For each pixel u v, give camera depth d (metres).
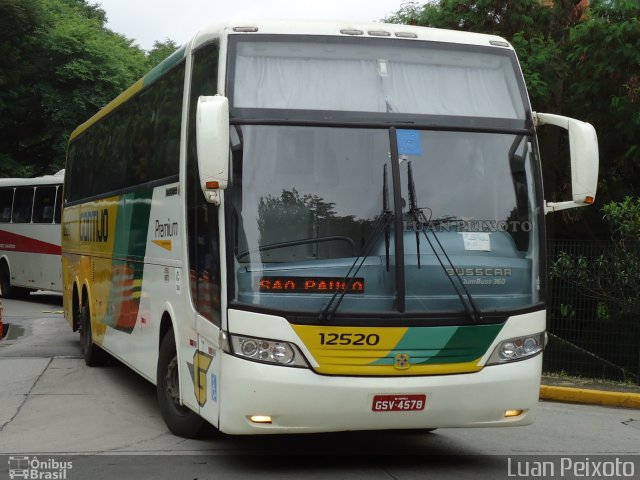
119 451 7.73
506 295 7.00
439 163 7.06
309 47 7.24
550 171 17.75
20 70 35.03
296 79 7.11
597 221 18.66
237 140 6.83
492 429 9.15
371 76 7.23
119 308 10.71
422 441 8.45
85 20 40.84
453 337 6.73
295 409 6.49
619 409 10.87
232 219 6.71
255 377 6.48
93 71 35.62
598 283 12.26
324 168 6.88
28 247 25.75
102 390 10.98
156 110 9.29
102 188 11.96
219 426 6.76
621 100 16.41
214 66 7.27
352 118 7.02
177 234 8.13
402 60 7.35
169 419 8.42
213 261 6.91
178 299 8.05
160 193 8.84
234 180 6.77
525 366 6.95
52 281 24.45
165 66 9.12
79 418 9.28
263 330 6.52
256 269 6.65
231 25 7.23
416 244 6.83
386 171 6.92
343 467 7.27
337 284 6.66
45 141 38.34
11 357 13.84
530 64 16.75
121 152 10.89
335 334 6.54
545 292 7.17
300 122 6.93
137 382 11.61
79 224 13.66
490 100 7.41
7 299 27.00
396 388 6.57
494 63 7.57
